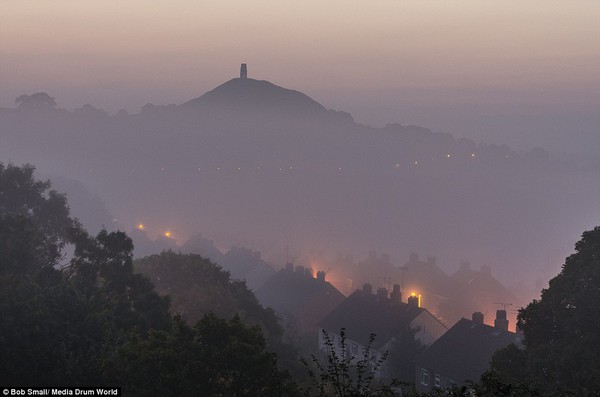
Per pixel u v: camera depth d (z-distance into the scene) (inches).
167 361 4507.9
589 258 6382.9
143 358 4500.5
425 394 3016.7
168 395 4394.7
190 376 4468.5
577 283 6259.8
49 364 5403.5
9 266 6742.1
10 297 5777.6
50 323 5698.8
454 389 2869.1
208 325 4771.2
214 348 4601.4
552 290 6422.2
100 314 5944.9
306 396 3410.4
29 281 6417.3
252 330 4869.6
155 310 6540.4
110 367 4901.6
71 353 5462.6
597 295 6033.5
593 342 5876.0
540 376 5797.2
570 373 5693.9
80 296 6299.2
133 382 4534.9
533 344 6422.2
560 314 6264.8
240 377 4581.7
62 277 7042.3
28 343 5418.3
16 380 5275.6
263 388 4665.4
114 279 7091.5
